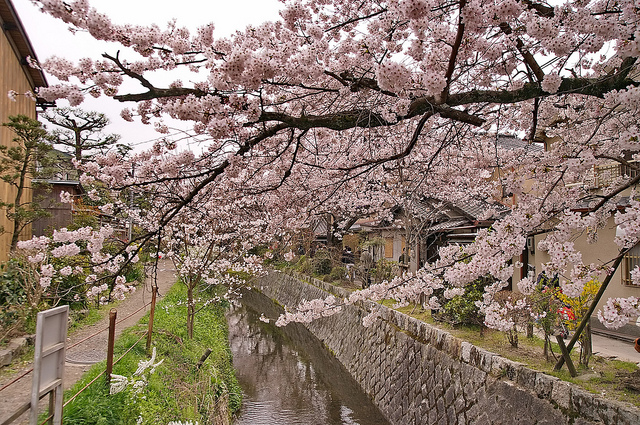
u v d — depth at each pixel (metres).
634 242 2.56
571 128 4.58
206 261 9.18
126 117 3.30
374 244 14.06
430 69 2.42
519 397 4.61
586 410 3.80
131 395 4.94
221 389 7.68
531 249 9.92
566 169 3.15
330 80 3.75
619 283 7.79
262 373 10.84
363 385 9.35
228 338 13.18
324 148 6.21
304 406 8.60
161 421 4.86
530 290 3.22
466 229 10.66
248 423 7.74
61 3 2.29
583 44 2.77
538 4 3.05
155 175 3.61
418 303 9.16
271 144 4.62
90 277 3.27
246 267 11.84
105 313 10.53
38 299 7.66
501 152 5.54
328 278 14.90
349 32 4.11
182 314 11.23
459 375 5.92
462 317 6.74
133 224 9.11
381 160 3.25
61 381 3.45
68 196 4.47
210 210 8.30
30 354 6.80
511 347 5.78
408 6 2.05
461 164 6.61
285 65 2.75
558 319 4.93
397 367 7.98
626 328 7.48
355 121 2.93
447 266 3.90
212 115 2.60
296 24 3.19
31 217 9.52
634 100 2.43
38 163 11.41
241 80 2.36
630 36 2.50
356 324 11.20
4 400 5.03
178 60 3.16
